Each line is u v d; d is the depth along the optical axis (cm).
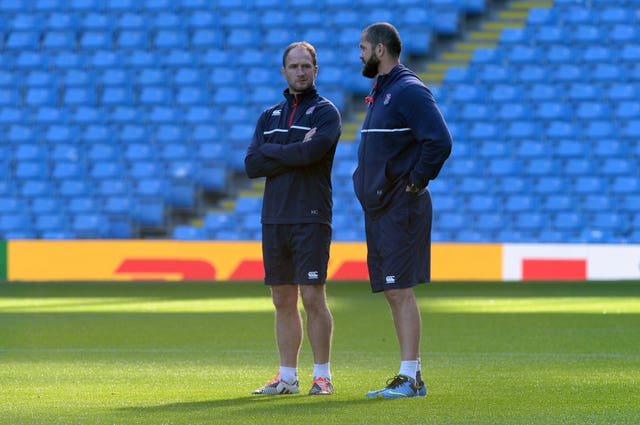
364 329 4153
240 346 3528
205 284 7019
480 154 8112
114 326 4284
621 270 6931
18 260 7194
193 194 7981
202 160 8188
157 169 8131
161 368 2900
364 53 2398
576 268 6944
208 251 7056
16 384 2545
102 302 5631
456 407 2145
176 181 8006
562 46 8688
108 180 8125
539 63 8631
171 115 8494
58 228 7850
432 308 5206
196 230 7675
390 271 2325
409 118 2311
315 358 2423
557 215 7738
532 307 5262
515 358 3150
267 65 8756
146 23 9050
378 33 2375
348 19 8931
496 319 4594
